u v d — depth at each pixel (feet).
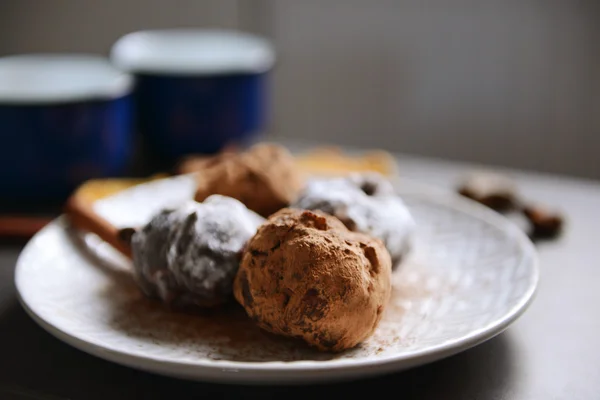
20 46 2.68
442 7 2.25
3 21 2.65
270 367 0.81
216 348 0.91
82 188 1.31
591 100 2.19
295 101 2.51
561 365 0.93
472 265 1.07
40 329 1.00
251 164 1.11
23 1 2.63
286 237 0.90
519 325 1.00
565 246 1.21
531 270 1.01
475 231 1.14
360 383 0.89
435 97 2.35
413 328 0.95
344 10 2.37
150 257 0.96
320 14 2.40
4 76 1.49
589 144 2.23
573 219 1.30
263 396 0.88
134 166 1.54
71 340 0.88
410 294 1.02
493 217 1.16
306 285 0.87
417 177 1.48
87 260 1.09
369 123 2.45
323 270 0.87
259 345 0.92
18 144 1.32
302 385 0.89
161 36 1.70
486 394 0.88
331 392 0.88
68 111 1.33
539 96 2.23
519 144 2.30
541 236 1.24
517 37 2.20
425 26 2.29
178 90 1.48
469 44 2.25
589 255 1.18
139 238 0.98
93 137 1.36
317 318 0.87
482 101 2.30
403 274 1.06
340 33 2.39
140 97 1.51
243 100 1.52
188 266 0.95
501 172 1.51
